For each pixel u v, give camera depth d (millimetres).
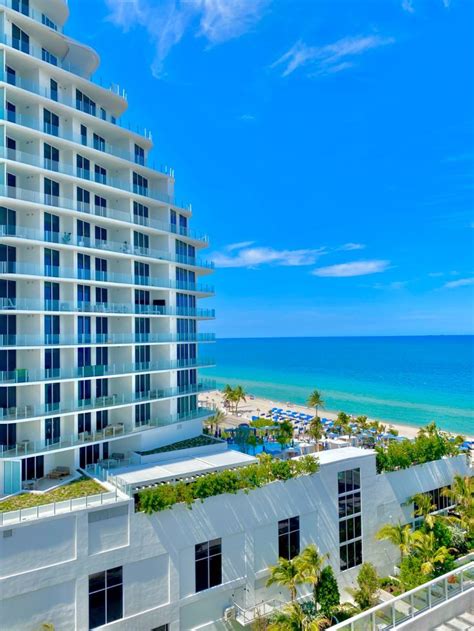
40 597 23531
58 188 36500
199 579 28141
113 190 39000
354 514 35031
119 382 39844
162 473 32031
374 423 64812
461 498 37594
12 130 32906
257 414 87938
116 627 25250
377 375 148625
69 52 39344
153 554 26625
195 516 28141
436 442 41062
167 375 43250
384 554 36406
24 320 33875
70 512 24391
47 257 34812
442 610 14992
